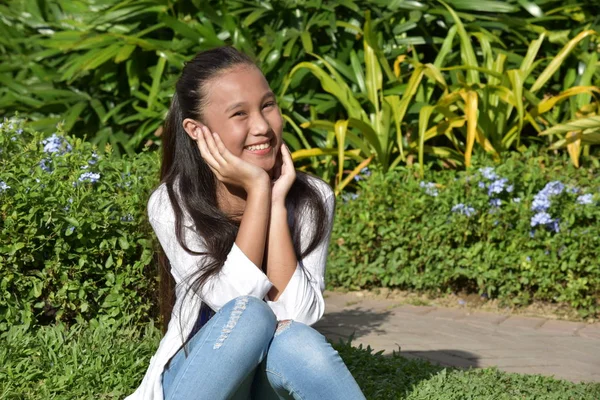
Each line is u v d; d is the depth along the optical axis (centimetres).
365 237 605
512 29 747
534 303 562
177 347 251
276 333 240
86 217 390
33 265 394
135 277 403
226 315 236
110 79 784
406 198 597
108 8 784
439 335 489
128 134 774
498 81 693
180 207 266
